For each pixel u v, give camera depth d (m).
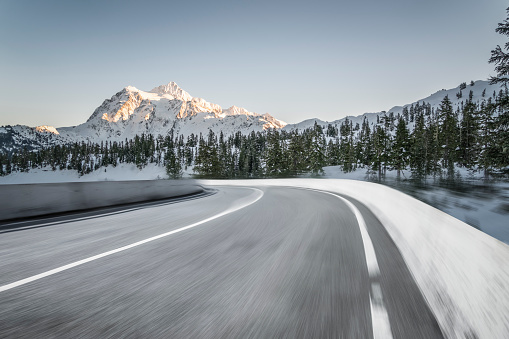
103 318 2.29
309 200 12.51
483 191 15.02
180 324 2.21
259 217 7.71
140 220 7.34
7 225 6.67
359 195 12.92
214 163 71.69
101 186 10.38
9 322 2.21
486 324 1.81
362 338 2.03
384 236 5.42
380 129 65.19
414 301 2.65
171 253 4.26
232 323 2.23
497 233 7.47
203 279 3.20
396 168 58.41
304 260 3.91
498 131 15.92
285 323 2.24
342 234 5.59
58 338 2.00
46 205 8.23
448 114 59.38
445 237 2.87
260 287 2.97
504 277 1.78
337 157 98.75
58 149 194.50
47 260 3.89
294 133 71.44
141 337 2.02
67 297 2.70
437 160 56.34
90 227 6.38
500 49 15.06
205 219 7.42
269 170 70.38
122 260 3.90
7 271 3.44
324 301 2.64
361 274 3.36
